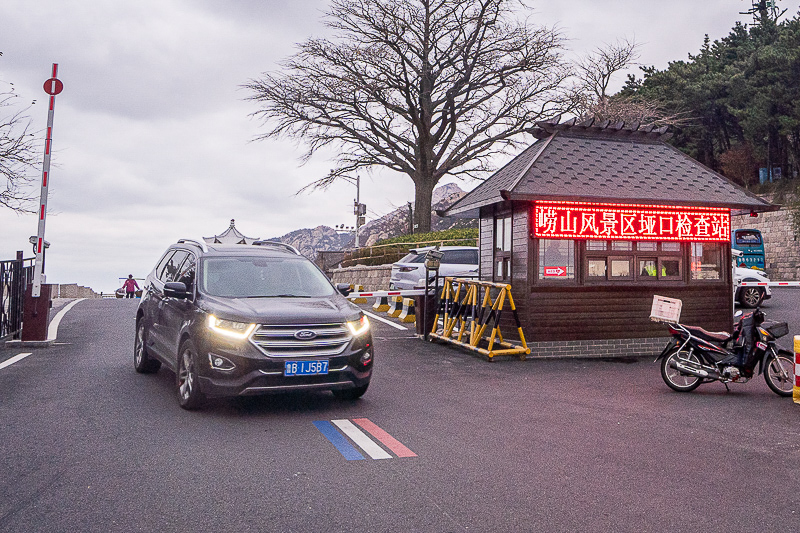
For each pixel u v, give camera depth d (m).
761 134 40.00
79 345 11.79
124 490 4.38
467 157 37.97
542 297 11.68
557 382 9.23
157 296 8.72
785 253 35.28
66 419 6.41
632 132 13.49
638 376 9.83
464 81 35.41
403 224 57.91
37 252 11.59
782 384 8.26
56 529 3.71
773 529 3.86
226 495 4.30
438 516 3.98
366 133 38.53
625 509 4.16
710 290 12.70
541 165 12.06
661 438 6.03
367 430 6.18
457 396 8.07
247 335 6.50
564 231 11.71
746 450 5.63
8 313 12.34
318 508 4.09
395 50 34.56
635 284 12.19
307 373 6.59
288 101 35.84
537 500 4.30
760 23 48.12
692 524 3.93
